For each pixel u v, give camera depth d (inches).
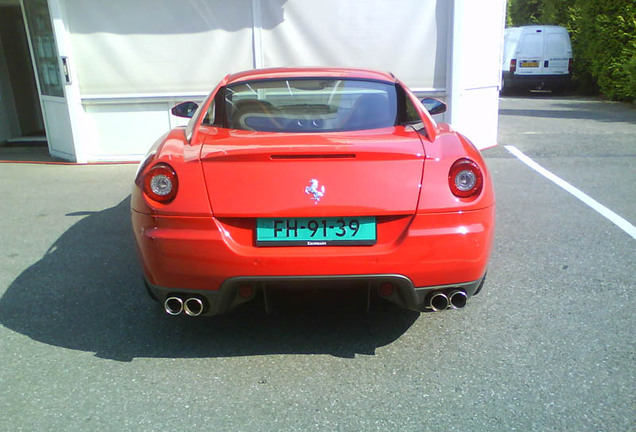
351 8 295.7
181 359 119.5
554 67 689.0
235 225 108.5
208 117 136.0
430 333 128.6
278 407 102.7
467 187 109.7
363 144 113.1
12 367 116.6
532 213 212.8
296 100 138.2
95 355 121.3
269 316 137.9
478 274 112.5
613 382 107.8
